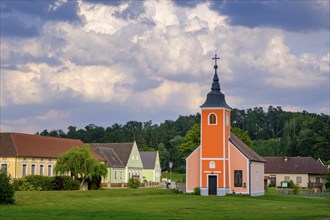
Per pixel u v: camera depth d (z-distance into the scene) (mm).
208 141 72312
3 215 35406
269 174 115375
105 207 45781
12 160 75938
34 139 83312
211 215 40625
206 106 72438
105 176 72938
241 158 72312
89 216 36312
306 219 37688
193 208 47406
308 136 146750
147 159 132375
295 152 149875
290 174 113875
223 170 71375
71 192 61094
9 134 79500
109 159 99562
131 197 59625
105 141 187375
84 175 70750
